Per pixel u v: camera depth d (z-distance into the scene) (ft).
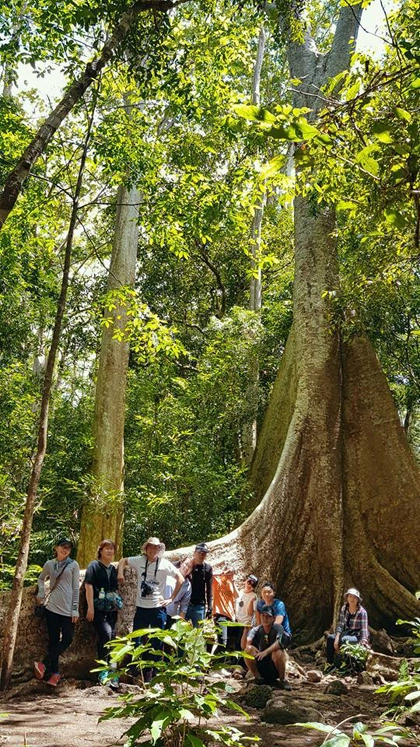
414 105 12.42
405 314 47.62
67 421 53.21
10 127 37.93
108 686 22.30
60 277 66.95
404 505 38.60
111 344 49.39
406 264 25.79
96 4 23.76
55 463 47.80
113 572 23.94
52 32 28.12
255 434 53.31
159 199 34.01
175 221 34.14
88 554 44.34
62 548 22.84
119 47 23.31
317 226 45.24
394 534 38.32
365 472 39.73
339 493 38.75
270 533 36.76
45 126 17.22
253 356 54.39
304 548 37.68
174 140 51.13
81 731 16.75
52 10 26.81
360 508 38.99
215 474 43.78
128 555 47.01
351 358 42.75
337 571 36.73
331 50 46.88
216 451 50.90
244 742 15.81
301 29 31.22
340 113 12.62
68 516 47.80
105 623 23.22
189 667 9.55
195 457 45.65
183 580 24.00
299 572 37.17
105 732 16.66
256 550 36.01
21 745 15.06
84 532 44.88
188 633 9.84
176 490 45.29
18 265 44.62
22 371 49.83
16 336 48.60
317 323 42.96
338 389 41.52
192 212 33.32
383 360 54.60
